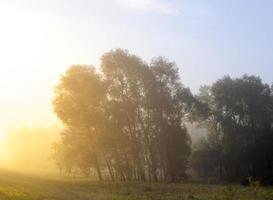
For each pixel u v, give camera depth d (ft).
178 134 243.60
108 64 235.40
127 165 245.04
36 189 143.54
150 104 238.89
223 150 275.39
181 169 245.24
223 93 273.75
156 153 248.73
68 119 230.07
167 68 243.81
